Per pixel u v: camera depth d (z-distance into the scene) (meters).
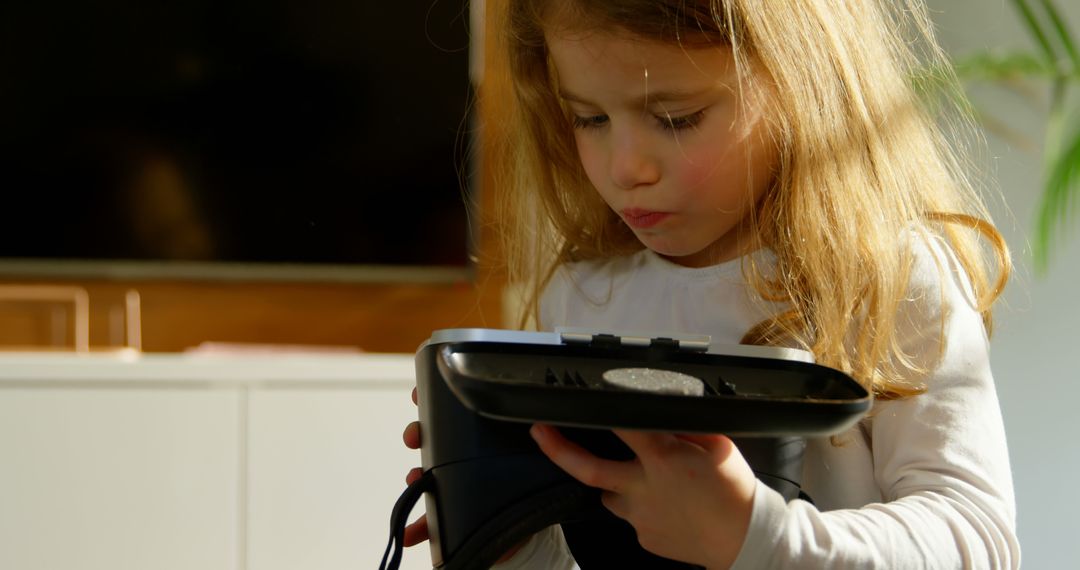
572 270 0.96
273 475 2.03
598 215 0.94
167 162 2.38
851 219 0.79
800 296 0.78
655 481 0.57
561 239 0.99
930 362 0.73
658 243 0.78
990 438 0.71
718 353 0.64
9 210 2.34
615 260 0.94
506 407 0.52
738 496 0.57
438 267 2.46
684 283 0.86
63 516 1.98
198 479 2.01
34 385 1.98
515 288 1.14
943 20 2.33
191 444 2.01
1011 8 2.30
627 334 0.65
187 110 2.39
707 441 0.57
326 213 2.43
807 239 0.78
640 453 0.56
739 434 0.52
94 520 1.98
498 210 1.12
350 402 2.06
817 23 0.80
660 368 0.62
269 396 2.04
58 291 2.39
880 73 0.86
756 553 0.58
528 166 0.97
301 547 2.03
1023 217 2.22
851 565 0.60
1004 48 2.30
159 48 2.38
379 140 2.43
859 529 0.62
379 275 2.45
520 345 0.63
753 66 0.75
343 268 2.44
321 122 2.42
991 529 0.66
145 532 1.99
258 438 2.03
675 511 0.57
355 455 2.06
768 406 0.51
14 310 2.40
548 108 0.93
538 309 1.00
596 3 0.71
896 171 0.84
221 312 2.47
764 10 0.75
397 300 2.52
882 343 0.74
